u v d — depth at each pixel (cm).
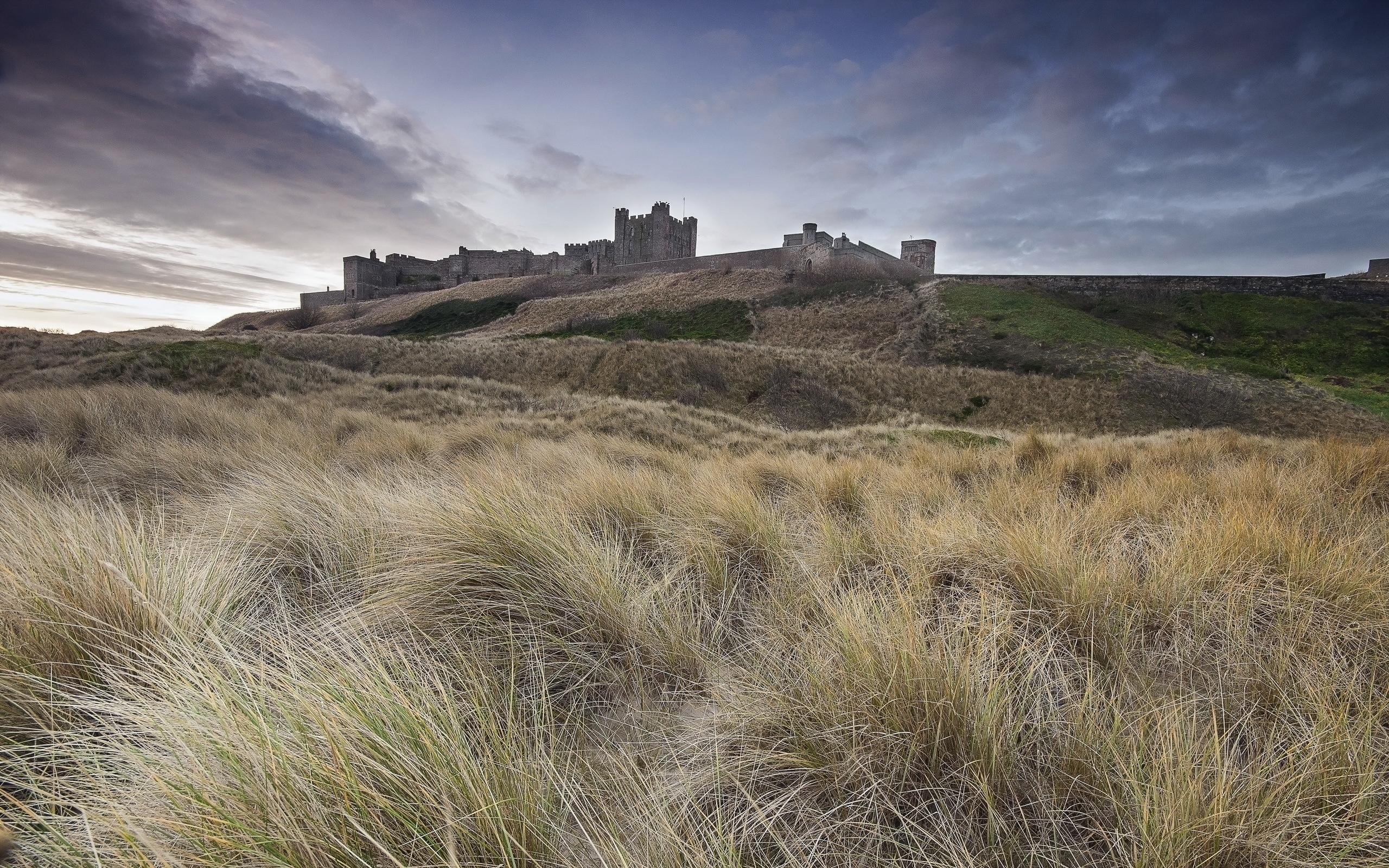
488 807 120
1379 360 3903
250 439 751
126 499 469
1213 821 116
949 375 3250
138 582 210
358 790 120
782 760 147
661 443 1438
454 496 326
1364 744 137
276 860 108
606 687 201
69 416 785
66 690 166
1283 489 397
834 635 189
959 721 148
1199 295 5000
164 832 117
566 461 643
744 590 279
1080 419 2817
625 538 339
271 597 263
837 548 292
